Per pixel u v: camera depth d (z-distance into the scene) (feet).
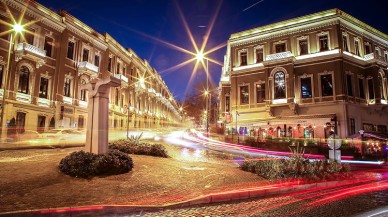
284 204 22.59
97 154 29.43
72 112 100.22
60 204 18.86
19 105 80.69
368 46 107.76
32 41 86.94
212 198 22.91
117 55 135.74
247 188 26.53
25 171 26.40
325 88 94.94
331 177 33.94
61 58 96.63
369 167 59.72
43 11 89.61
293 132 95.30
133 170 30.73
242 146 85.40
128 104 146.30
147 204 20.30
